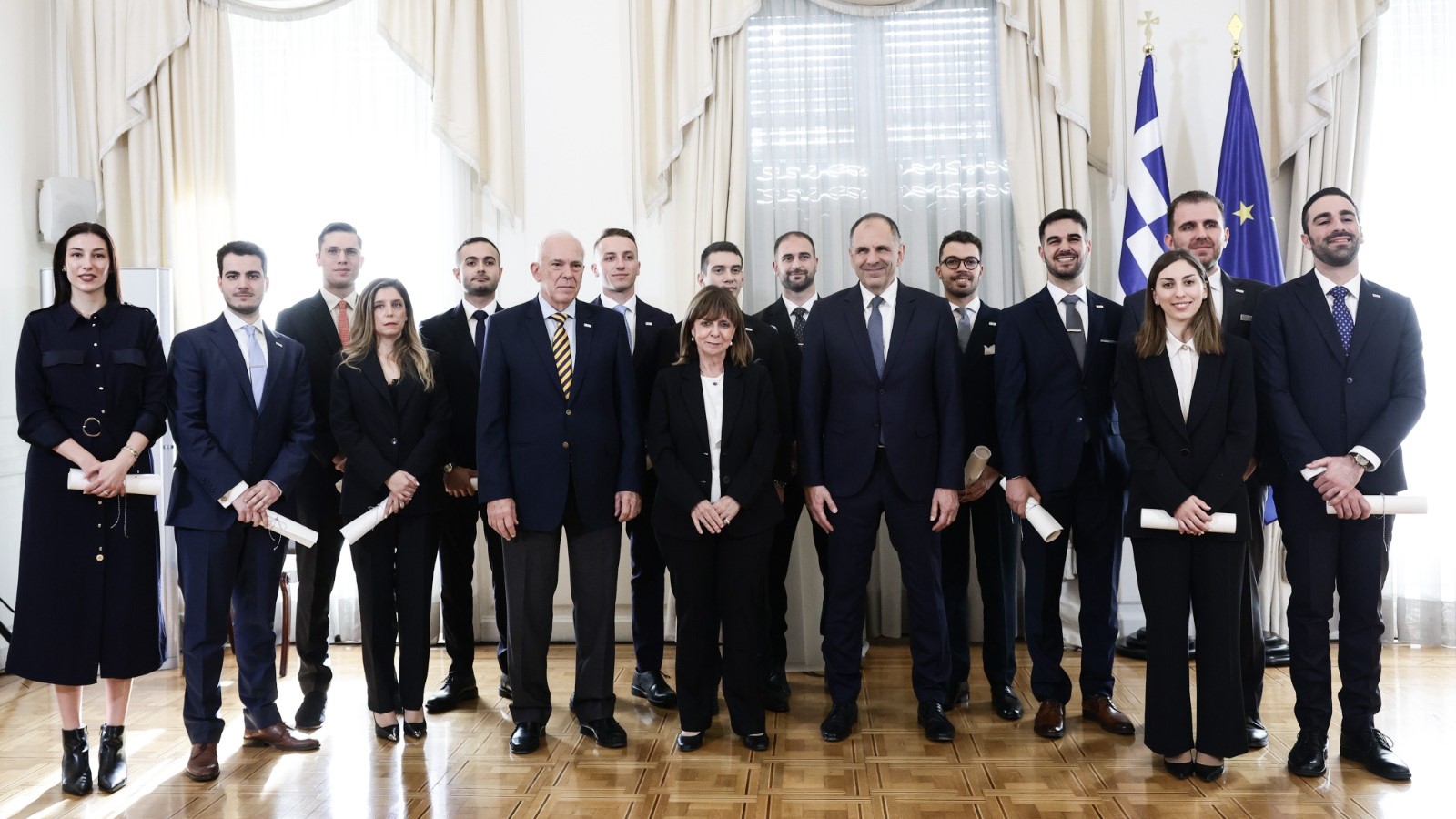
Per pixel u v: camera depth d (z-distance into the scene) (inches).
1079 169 181.6
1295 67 179.8
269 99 193.9
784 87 190.4
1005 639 144.6
